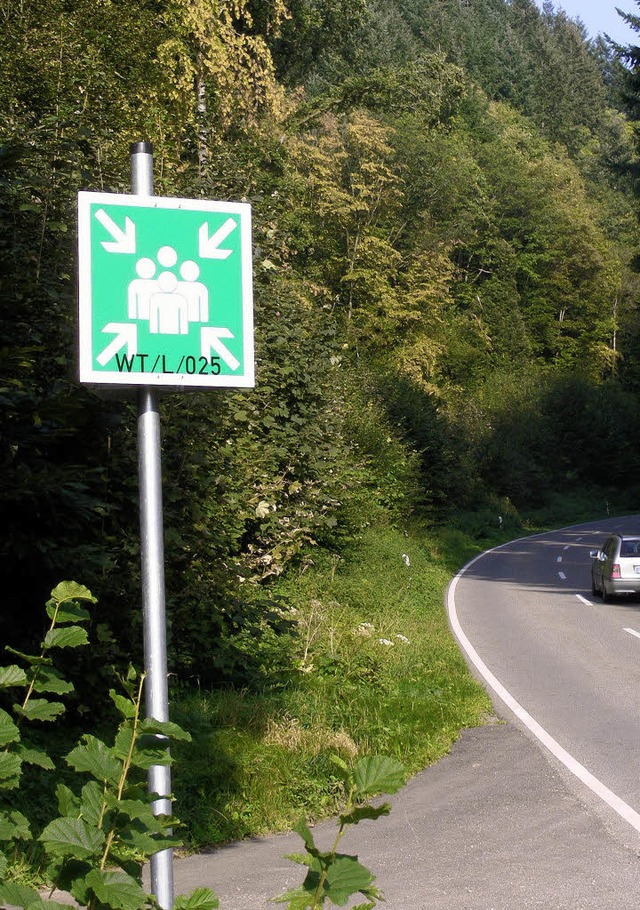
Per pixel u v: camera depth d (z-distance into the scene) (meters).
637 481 72.19
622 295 83.69
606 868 5.86
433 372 54.84
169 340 3.46
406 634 15.33
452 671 12.48
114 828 2.69
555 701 11.05
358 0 39.56
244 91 22.66
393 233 56.59
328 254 51.31
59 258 8.76
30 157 8.86
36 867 5.50
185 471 9.82
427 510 40.50
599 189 100.69
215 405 10.48
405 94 44.91
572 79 121.44
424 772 8.33
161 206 3.49
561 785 7.73
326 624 13.87
